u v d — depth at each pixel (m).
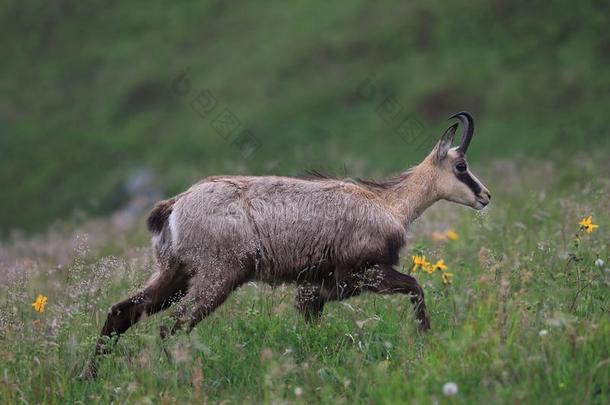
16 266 35.78
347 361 22.98
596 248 29.84
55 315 26.91
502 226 37.19
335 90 104.69
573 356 20.80
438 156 29.75
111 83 124.38
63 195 102.69
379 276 26.72
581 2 107.00
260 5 133.50
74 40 139.62
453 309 25.64
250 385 22.31
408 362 22.12
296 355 23.98
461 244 35.25
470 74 101.19
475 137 90.56
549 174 54.09
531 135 88.12
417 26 112.44
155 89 119.62
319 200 26.80
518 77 98.69
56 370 23.17
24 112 125.00
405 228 29.17
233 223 25.56
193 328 25.17
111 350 23.91
